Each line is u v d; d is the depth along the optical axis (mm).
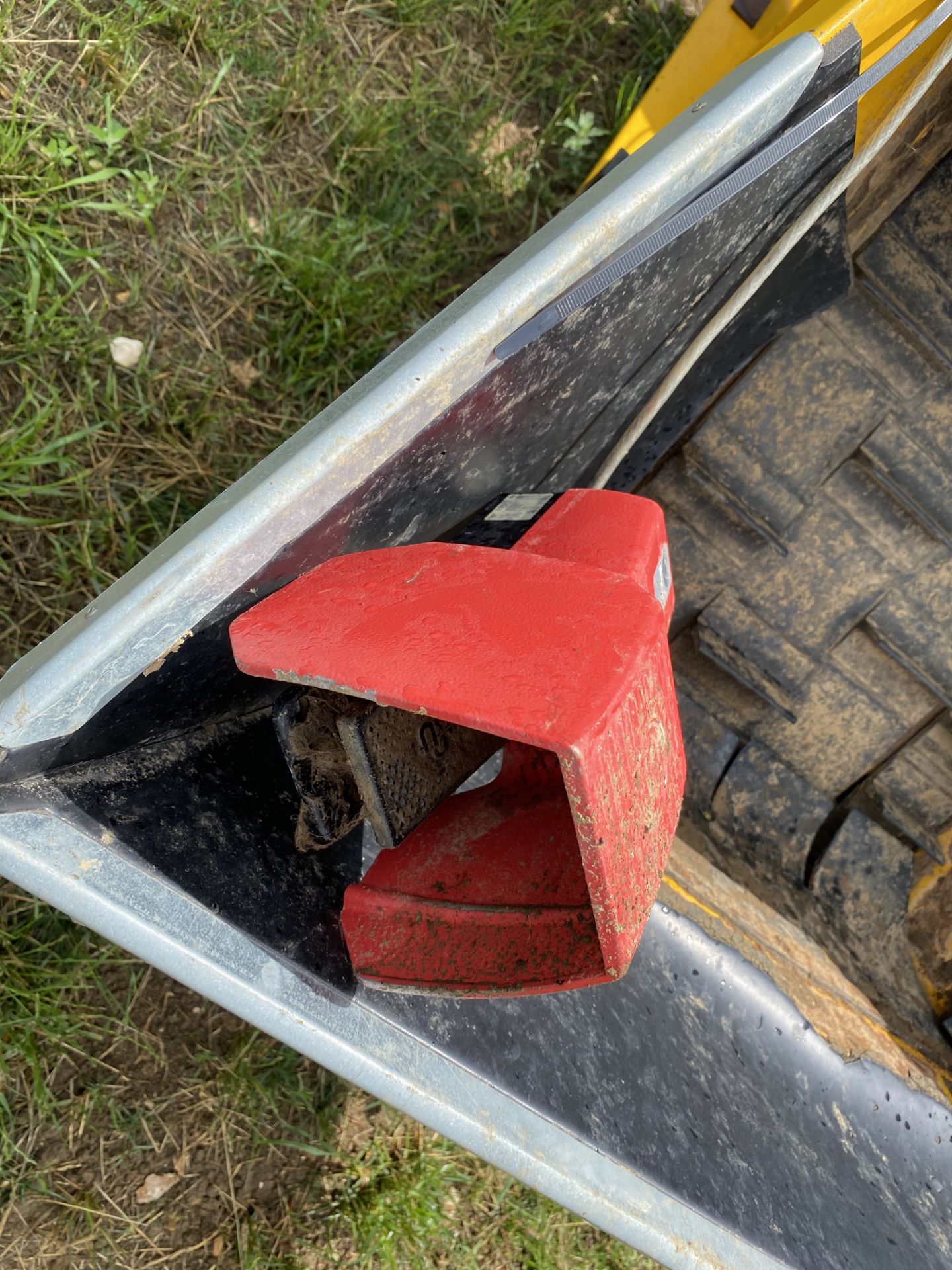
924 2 1062
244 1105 1725
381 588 761
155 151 1808
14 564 1653
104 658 715
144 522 1772
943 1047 1763
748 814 1854
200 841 851
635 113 1721
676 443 1677
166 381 1794
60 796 763
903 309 1521
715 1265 1016
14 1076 1602
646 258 921
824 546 1702
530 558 760
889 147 1330
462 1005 994
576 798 610
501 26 2127
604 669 646
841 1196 1283
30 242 1668
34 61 1694
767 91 908
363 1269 1752
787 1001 1490
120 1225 1638
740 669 1770
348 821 965
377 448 800
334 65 1982
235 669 915
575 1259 1896
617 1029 1173
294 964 857
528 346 922
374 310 1958
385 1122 1823
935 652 1732
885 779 1868
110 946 1646
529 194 2164
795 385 1609
